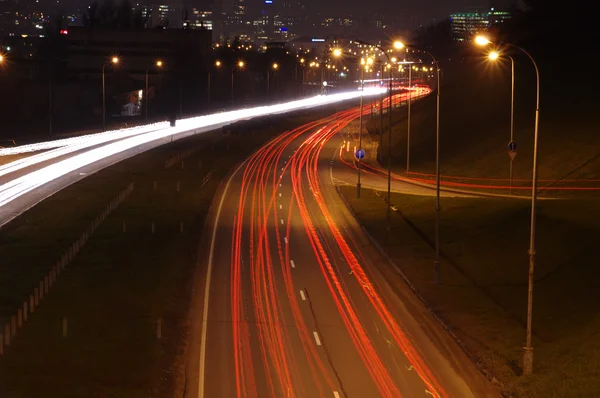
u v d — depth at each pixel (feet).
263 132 449.06
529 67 385.09
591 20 415.23
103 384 94.12
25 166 300.61
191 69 653.30
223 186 278.26
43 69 591.78
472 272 158.10
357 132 464.24
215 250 178.09
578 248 151.12
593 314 119.34
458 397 93.30
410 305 135.85
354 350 110.73
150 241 183.62
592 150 272.10
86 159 325.42
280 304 134.82
